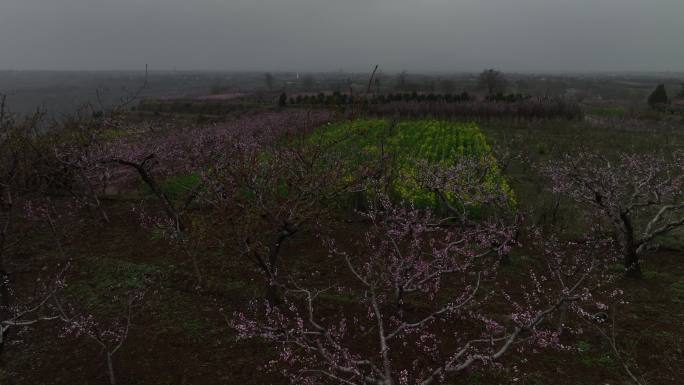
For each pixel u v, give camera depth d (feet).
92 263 35.22
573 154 79.20
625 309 29.12
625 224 32.45
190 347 25.25
